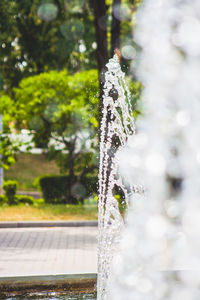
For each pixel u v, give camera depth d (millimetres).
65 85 17266
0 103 17828
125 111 6227
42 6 20109
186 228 1559
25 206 15914
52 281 6477
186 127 1645
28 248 9477
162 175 1637
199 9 1633
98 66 14203
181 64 1640
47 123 17797
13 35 20000
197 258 1590
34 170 29266
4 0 19031
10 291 6391
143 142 1720
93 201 17953
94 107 16266
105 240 5570
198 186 1588
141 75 1729
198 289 1577
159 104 1688
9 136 18859
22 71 21250
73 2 20453
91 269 7070
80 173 19016
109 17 22312
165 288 1695
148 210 1697
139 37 1712
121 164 1774
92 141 17375
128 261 1854
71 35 21172
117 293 1984
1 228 12453
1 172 20531
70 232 11711
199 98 1642
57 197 18219
